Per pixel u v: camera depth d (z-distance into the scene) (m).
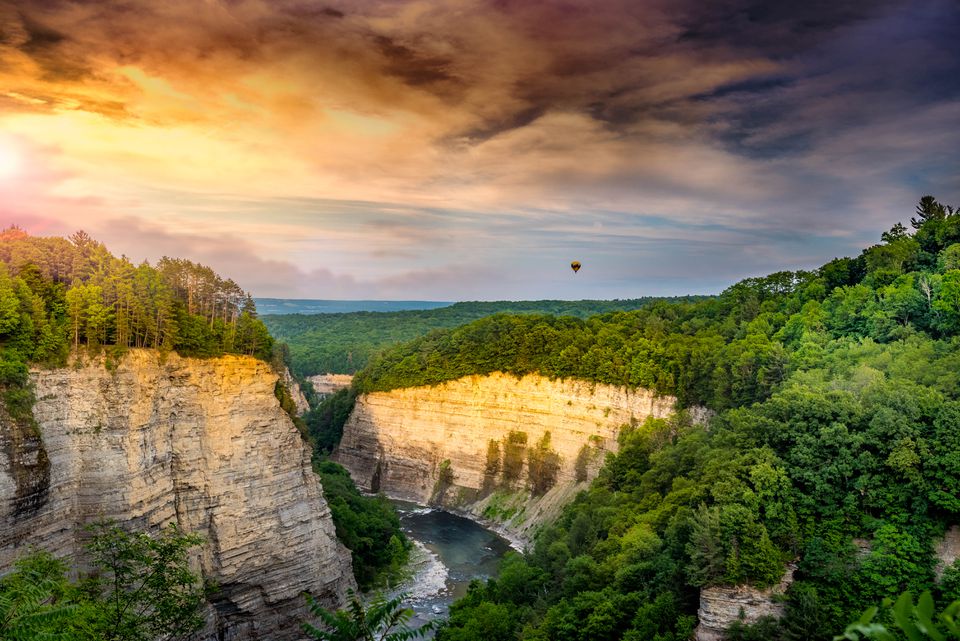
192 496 70.62
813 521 58.22
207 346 75.69
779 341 104.88
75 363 61.66
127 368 64.62
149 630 43.44
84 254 73.81
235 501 73.25
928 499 54.94
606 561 73.81
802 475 60.78
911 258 106.81
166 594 44.84
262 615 74.06
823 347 96.31
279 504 77.19
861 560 54.59
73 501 59.41
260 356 89.25
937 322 89.06
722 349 109.25
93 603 40.59
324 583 79.88
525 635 67.00
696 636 55.91
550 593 80.50
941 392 65.75
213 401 73.62
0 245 67.44
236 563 71.94
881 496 57.03
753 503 59.25
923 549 53.16
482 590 83.75
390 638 25.95
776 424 67.50
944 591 50.56
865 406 65.38
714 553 55.78
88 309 63.62
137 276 72.62
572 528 94.19
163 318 71.19
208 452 72.31
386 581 101.38
